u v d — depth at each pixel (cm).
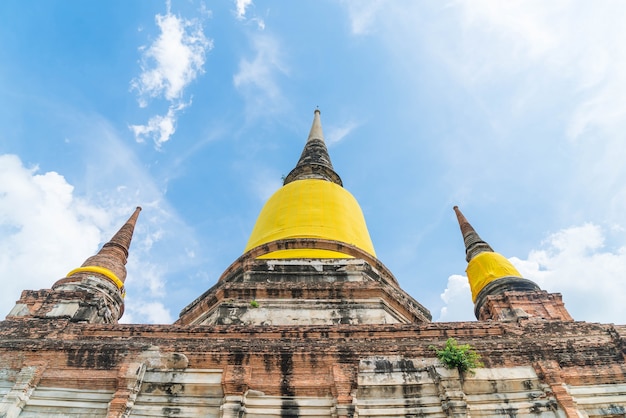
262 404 1286
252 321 1703
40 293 1698
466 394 1311
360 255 2192
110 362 1366
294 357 1362
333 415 1258
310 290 1797
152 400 1303
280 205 2548
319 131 3781
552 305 1789
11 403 1273
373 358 1366
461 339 1467
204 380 1332
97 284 1970
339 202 2561
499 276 2069
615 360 1379
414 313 1950
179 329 1511
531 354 1382
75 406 1298
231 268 2184
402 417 1269
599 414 1281
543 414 1268
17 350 1390
